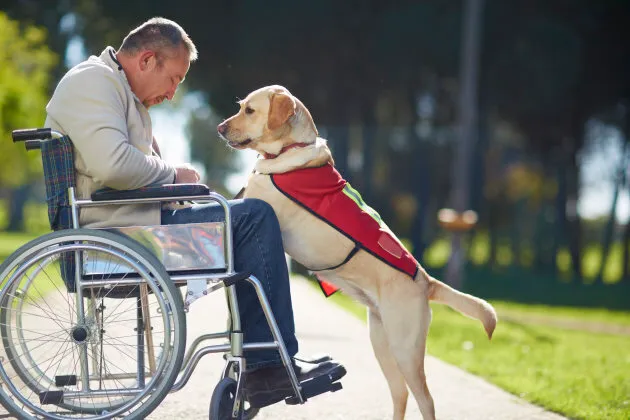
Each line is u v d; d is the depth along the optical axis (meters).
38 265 4.43
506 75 28.77
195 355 4.53
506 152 34.81
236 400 4.47
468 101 20.30
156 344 4.78
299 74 28.12
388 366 5.33
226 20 27.19
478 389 7.07
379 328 5.34
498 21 27.73
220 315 10.92
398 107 32.38
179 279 4.43
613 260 42.28
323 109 29.03
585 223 39.81
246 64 27.75
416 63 27.81
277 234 4.67
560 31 28.20
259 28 26.83
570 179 34.06
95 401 4.60
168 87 4.85
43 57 18.48
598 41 29.62
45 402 4.42
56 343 4.75
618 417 5.93
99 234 4.31
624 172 34.19
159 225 4.48
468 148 20.27
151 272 4.32
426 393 5.03
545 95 29.02
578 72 28.81
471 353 10.09
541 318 17.69
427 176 31.59
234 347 4.50
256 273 4.61
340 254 5.06
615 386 7.58
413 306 5.05
